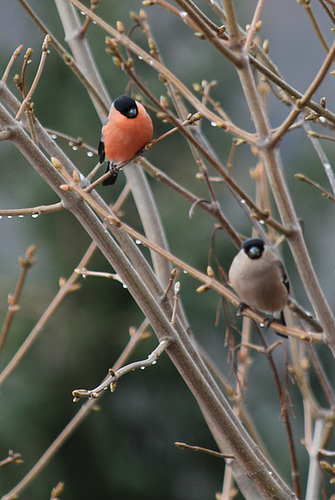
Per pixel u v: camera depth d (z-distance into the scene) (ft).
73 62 18.56
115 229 16.37
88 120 45.96
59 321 45.65
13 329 44.68
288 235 13.97
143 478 46.37
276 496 13.44
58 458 45.34
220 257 44.91
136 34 45.88
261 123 13.67
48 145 15.92
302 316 17.53
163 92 45.27
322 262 46.29
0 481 43.88
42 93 46.50
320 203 46.83
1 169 47.06
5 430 43.68
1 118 14.51
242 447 13.60
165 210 45.88
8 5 48.34
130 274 14.43
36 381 44.83
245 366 19.92
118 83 45.24
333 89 43.83
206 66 47.55
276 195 13.96
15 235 47.55
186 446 13.60
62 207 14.67
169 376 46.57
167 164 47.21
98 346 45.80
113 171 15.05
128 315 46.14
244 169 47.67
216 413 13.79
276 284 17.25
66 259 46.21
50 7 47.60
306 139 48.03
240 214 46.03
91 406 19.72
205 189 46.11
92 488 45.96
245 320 20.49
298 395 44.78
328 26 43.91
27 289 46.14
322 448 17.46
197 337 45.21
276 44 45.32
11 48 47.47
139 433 47.24
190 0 13.85
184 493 47.01
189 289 44.75
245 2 47.06
